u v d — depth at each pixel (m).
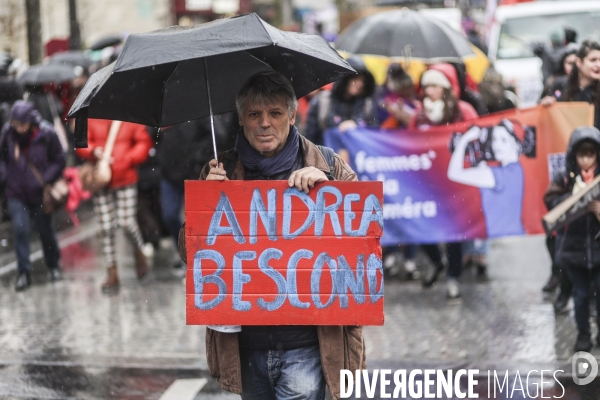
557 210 7.22
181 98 4.48
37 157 10.31
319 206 4.03
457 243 9.43
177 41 3.73
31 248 13.34
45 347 7.77
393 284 10.34
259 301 4.05
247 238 4.05
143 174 12.12
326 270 4.04
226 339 4.12
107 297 9.82
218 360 4.15
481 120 9.43
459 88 10.10
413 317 8.66
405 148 9.56
